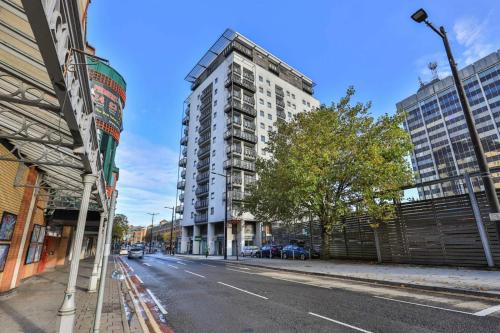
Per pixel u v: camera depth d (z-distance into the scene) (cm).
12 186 888
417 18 1130
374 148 1783
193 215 5919
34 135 710
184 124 7319
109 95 2075
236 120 5394
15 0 346
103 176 723
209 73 6706
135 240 14825
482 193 1416
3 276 870
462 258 1455
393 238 1825
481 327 554
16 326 570
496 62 8156
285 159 2092
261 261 2581
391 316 648
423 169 9900
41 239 1423
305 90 7362
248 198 2914
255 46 6319
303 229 2955
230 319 662
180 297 949
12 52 421
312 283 1195
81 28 304
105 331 556
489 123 8188
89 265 2252
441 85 9656
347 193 2012
